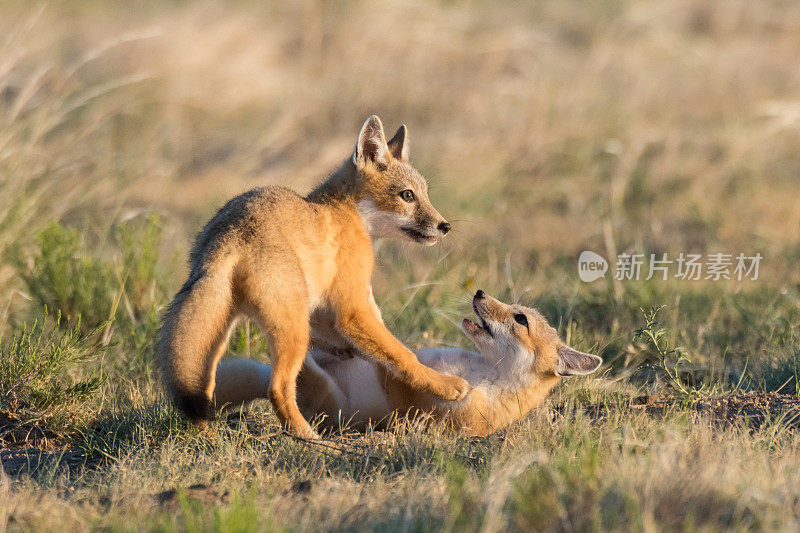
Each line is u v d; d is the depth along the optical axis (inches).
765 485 239.8
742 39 1206.3
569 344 445.4
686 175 800.3
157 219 493.7
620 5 1256.8
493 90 998.4
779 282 553.9
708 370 422.3
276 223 329.1
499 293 526.0
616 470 244.4
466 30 1132.5
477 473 273.7
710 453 267.0
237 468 288.8
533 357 360.8
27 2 1013.8
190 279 326.0
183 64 937.5
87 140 730.8
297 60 1056.8
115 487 265.0
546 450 285.3
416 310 496.7
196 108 901.2
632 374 427.8
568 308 502.9
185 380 307.0
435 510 235.6
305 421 329.4
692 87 1035.3
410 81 995.3
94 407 366.3
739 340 471.2
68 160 610.2
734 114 937.5
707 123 924.0
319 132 926.4
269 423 344.5
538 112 922.1
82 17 1095.6
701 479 235.0
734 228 696.4
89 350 406.6
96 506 250.2
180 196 733.3
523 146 860.6
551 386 370.3
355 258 350.3
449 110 970.1
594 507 219.1
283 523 224.4
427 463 289.9
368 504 241.9
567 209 772.0
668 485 230.8
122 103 849.5
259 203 334.3
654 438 287.6
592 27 1205.1
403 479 273.7
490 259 630.5
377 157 367.6
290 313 320.2
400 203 366.0
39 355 366.3
